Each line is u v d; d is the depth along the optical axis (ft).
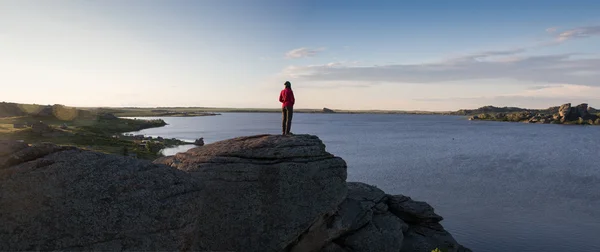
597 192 226.79
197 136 611.47
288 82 78.59
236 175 62.95
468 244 145.38
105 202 40.83
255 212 61.67
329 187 68.69
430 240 89.40
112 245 39.70
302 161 67.31
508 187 240.94
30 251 36.17
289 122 78.64
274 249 60.59
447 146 522.88
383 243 75.56
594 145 526.57
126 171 44.09
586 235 154.40
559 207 194.90
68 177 40.27
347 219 72.64
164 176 46.42
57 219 38.06
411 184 250.78
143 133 619.67
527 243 146.20
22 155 39.52
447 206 197.06
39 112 597.52
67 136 318.45
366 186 99.71
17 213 36.65
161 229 42.93
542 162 356.59
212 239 57.72
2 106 602.44
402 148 495.41
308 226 63.98
